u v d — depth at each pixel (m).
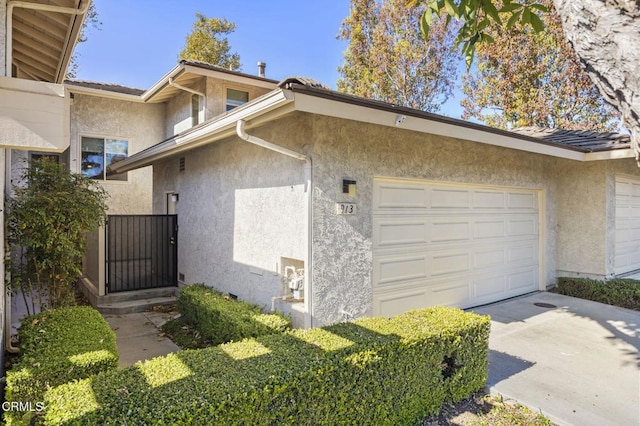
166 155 8.02
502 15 15.23
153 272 8.77
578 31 1.98
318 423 2.91
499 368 4.65
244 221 6.48
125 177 13.26
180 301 7.00
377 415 3.28
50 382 2.96
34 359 3.12
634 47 1.71
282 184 5.55
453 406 3.84
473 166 7.12
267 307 5.86
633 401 3.87
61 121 2.28
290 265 5.56
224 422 2.44
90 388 2.49
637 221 10.27
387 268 5.89
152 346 5.69
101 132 12.90
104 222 6.66
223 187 7.12
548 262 8.97
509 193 8.10
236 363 2.93
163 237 8.92
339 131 5.22
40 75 7.02
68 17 4.88
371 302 5.60
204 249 7.77
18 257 5.88
